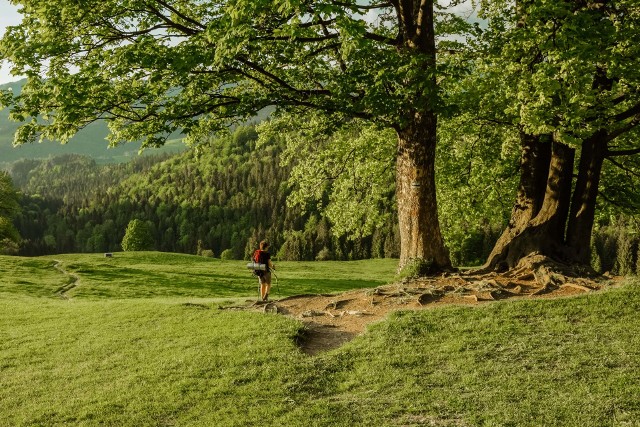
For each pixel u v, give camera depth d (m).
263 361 12.51
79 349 15.27
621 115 17.52
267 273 19.78
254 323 15.62
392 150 27.91
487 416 8.83
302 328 14.87
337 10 11.98
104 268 61.16
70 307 23.33
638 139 23.09
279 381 11.30
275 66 17.88
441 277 17.72
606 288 15.49
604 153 18.84
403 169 18.36
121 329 17.09
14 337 17.59
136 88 16.47
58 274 55.38
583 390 9.43
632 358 10.71
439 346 12.58
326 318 16.27
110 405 10.73
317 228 163.25
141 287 50.06
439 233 18.58
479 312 14.40
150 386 11.60
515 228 19.83
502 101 18.73
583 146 19.02
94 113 16.39
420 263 18.08
